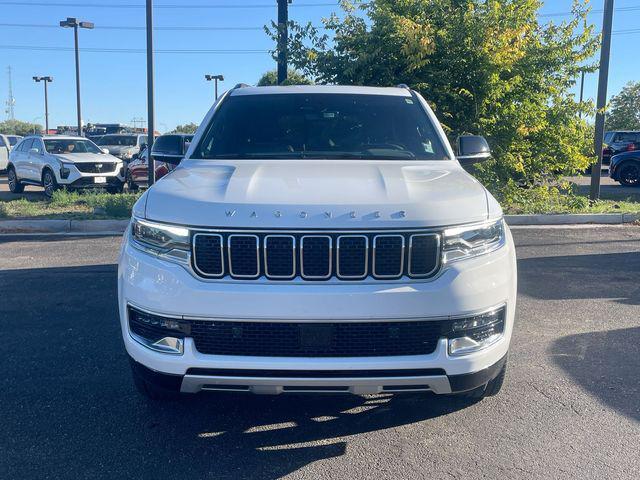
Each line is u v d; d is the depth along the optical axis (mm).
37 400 4324
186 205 3488
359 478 3395
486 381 3582
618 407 4219
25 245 9938
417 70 12211
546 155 12922
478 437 3832
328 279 3322
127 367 4906
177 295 3340
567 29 12688
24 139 19406
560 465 3504
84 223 11578
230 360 3299
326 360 3271
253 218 3332
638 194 18312
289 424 4016
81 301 6699
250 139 4918
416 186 3744
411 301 3289
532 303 6680
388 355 3328
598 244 9938
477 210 3574
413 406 4258
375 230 3320
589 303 6684
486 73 11977
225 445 3750
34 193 19672
